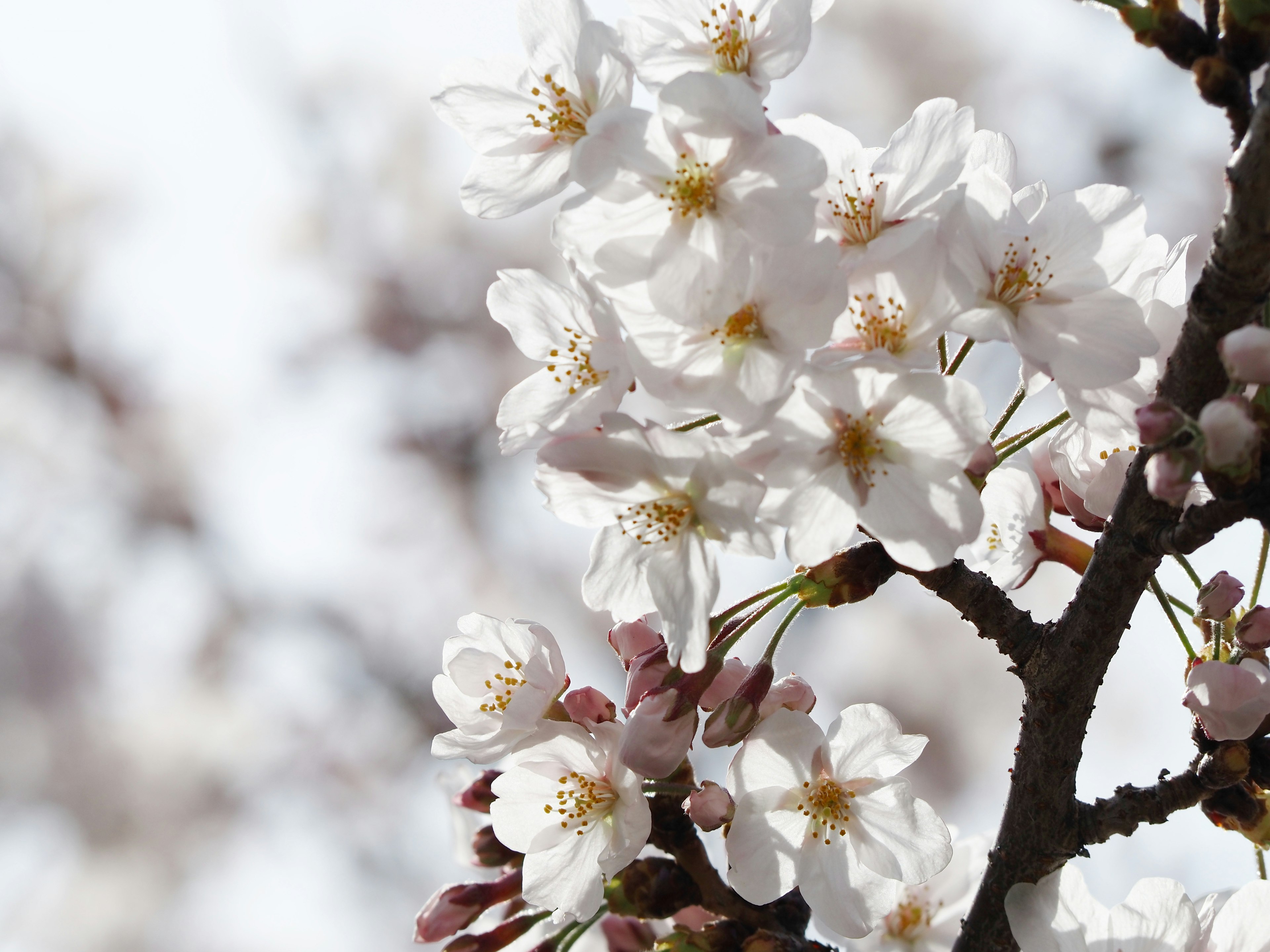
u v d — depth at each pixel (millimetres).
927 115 825
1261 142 797
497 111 852
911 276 812
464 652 849
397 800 1943
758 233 812
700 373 813
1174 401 817
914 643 1910
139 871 1965
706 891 857
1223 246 804
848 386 813
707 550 821
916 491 817
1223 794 839
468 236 2191
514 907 885
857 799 840
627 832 836
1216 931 831
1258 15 809
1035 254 829
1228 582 830
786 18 833
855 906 835
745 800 839
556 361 848
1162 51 816
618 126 813
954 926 889
